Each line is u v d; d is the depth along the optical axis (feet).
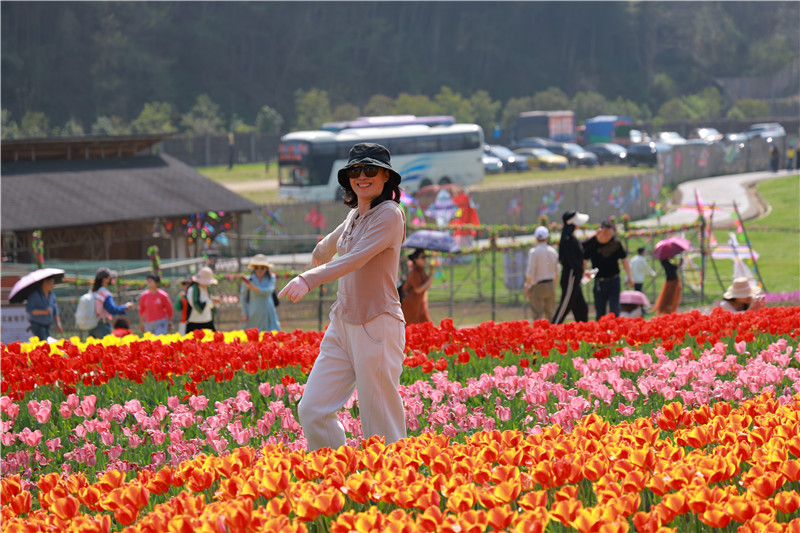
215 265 321.11
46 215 325.42
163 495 47.34
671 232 269.23
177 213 350.43
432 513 35.32
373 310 56.08
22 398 78.69
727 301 128.77
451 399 73.15
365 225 56.34
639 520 34.60
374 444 46.01
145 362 85.81
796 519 34.35
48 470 63.26
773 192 525.34
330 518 39.50
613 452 43.83
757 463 41.57
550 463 40.86
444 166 580.30
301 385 76.79
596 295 156.76
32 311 160.04
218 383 82.99
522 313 260.83
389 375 56.54
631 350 89.40
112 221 333.62
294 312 264.93
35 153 378.94
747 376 70.23
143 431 69.26
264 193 613.52
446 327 96.37
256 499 43.47
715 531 36.86
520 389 74.84
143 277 259.19
